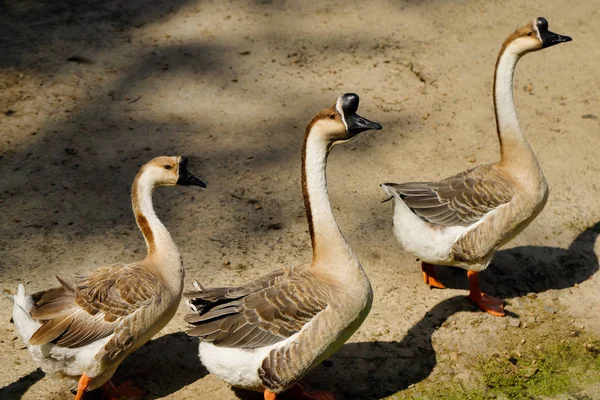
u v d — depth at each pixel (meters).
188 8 6.57
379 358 4.77
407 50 6.24
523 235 5.26
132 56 6.11
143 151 5.55
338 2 6.73
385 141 5.69
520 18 6.56
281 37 6.28
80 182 5.39
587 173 5.53
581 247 5.21
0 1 6.55
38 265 5.01
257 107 5.84
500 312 4.93
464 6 6.71
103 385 4.59
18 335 4.67
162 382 4.66
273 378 4.46
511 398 4.67
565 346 4.84
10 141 5.57
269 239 5.18
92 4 6.57
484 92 5.99
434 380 4.71
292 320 4.46
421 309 4.95
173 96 5.88
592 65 6.18
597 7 6.70
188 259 5.07
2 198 5.29
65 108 5.77
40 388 4.60
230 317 4.46
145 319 4.52
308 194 4.53
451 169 5.53
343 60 6.15
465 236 4.88
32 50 6.10
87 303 4.48
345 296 4.49
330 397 4.61
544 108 5.91
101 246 5.11
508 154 4.95
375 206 5.35
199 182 4.70
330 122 4.46
